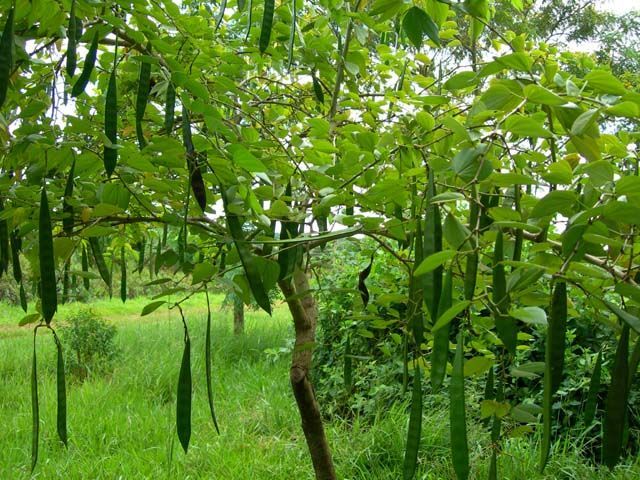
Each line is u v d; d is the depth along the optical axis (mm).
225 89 1723
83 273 1666
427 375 2332
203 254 2178
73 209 1624
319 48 1954
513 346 983
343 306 4992
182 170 1529
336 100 2006
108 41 1501
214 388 5801
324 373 5164
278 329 9102
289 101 2658
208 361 1317
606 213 890
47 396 5555
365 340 4766
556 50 2154
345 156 1468
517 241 1170
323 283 5129
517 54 1089
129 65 1807
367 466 3918
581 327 4047
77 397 5523
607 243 927
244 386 5762
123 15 1595
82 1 1243
